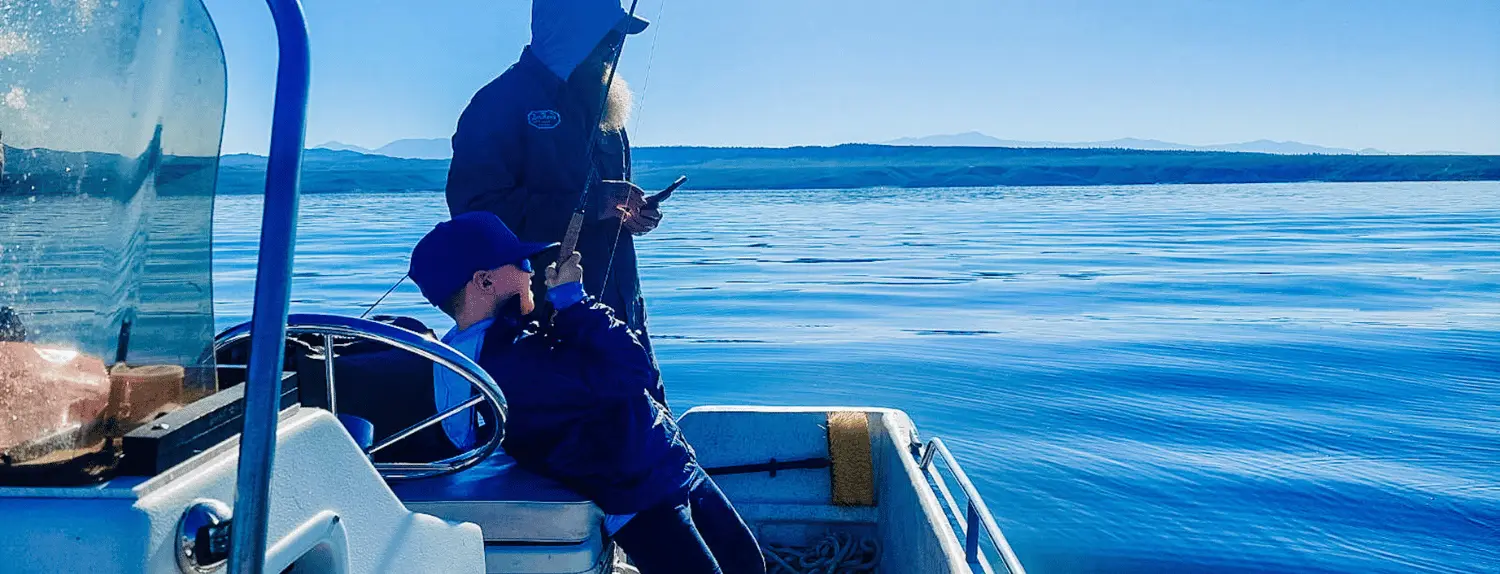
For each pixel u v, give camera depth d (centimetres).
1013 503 580
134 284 110
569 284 246
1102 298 1608
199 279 113
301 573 130
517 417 238
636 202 338
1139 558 500
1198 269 2086
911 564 297
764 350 1130
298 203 100
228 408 118
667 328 1320
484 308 245
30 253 106
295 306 1439
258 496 98
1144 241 2930
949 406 840
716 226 3841
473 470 252
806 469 368
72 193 107
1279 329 1259
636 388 239
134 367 112
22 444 104
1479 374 955
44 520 100
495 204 323
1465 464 647
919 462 328
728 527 270
